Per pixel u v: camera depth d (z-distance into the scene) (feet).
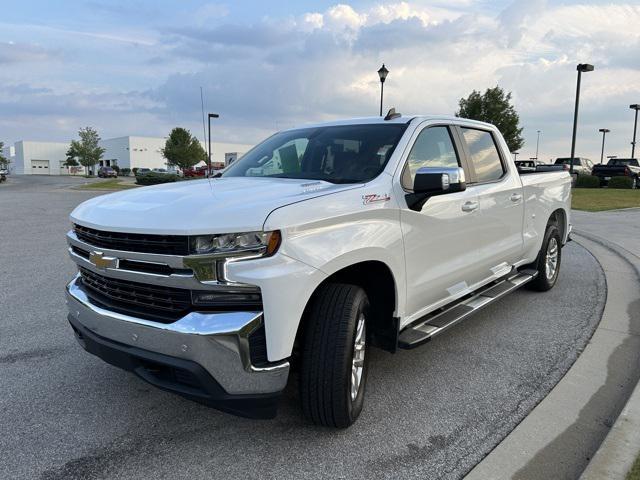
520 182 17.21
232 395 8.52
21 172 381.60
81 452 9.58
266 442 9.86
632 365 13.39
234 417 10.84
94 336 9.88
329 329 9.37
